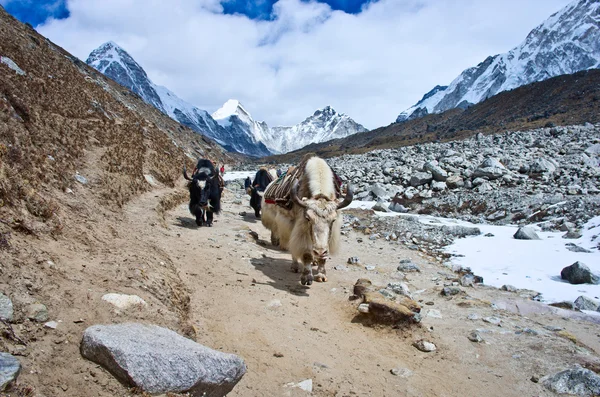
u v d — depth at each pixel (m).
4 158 6.11
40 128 10.66
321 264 6.71
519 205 13.67
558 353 5.08
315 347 4.94
